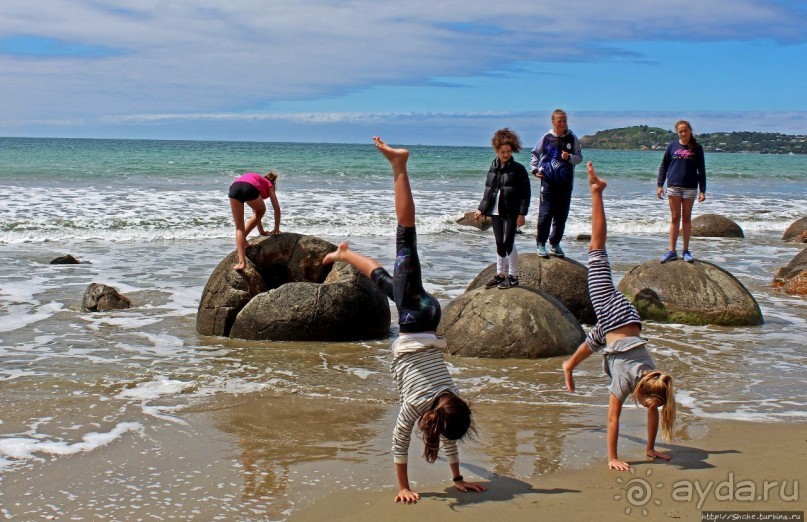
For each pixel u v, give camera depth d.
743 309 10.62
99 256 15.59
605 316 5.67
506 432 6.41
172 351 9.07
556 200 10.54
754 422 6.68
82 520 4.77
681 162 10.99
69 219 19.62
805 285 13.19
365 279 9.92
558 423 6.66
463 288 12.93
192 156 51.41
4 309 10.94
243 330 9.68
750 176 46.09
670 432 5.47
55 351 8.95
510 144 8.91
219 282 9.98
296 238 10.37
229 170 35.50
